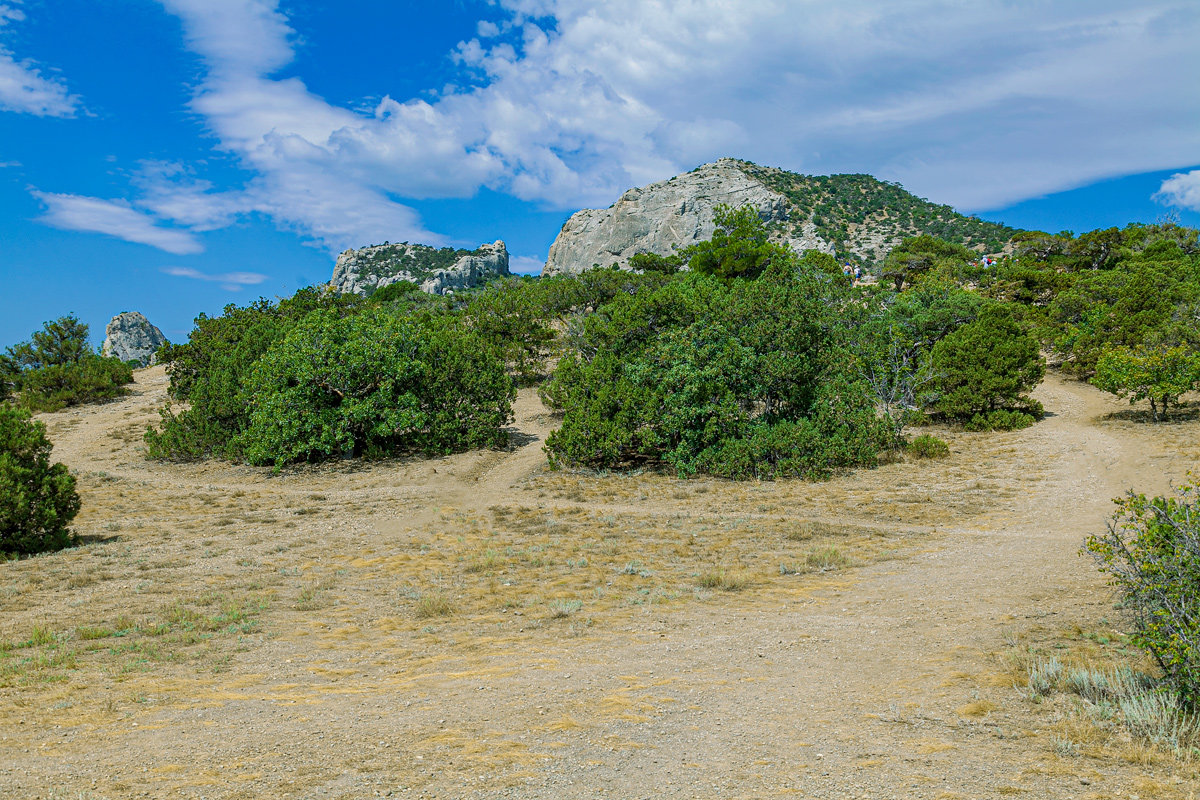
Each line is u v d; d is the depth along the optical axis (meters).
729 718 5.93
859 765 4.79
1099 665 6.68
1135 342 34.06
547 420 33.81
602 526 16.64
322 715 6.10
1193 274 45.53
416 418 26.42
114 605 10.52
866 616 9.34
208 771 4.79
